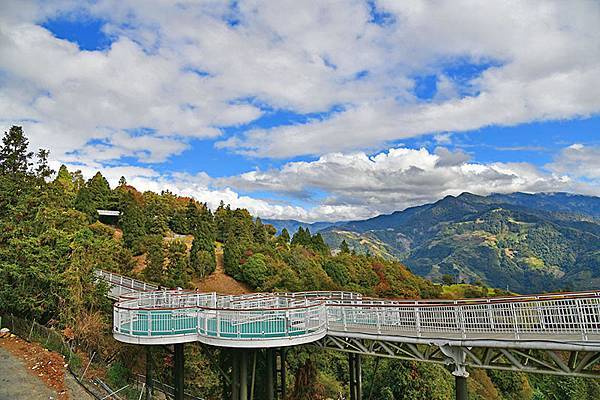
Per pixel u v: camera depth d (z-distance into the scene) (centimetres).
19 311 2711
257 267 5947
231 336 1795
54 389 1947
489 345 1528
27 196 3144
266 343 1773
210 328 1867
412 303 2019
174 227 8106
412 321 1809
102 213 7700
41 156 4925
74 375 2127
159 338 1873
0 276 2631
